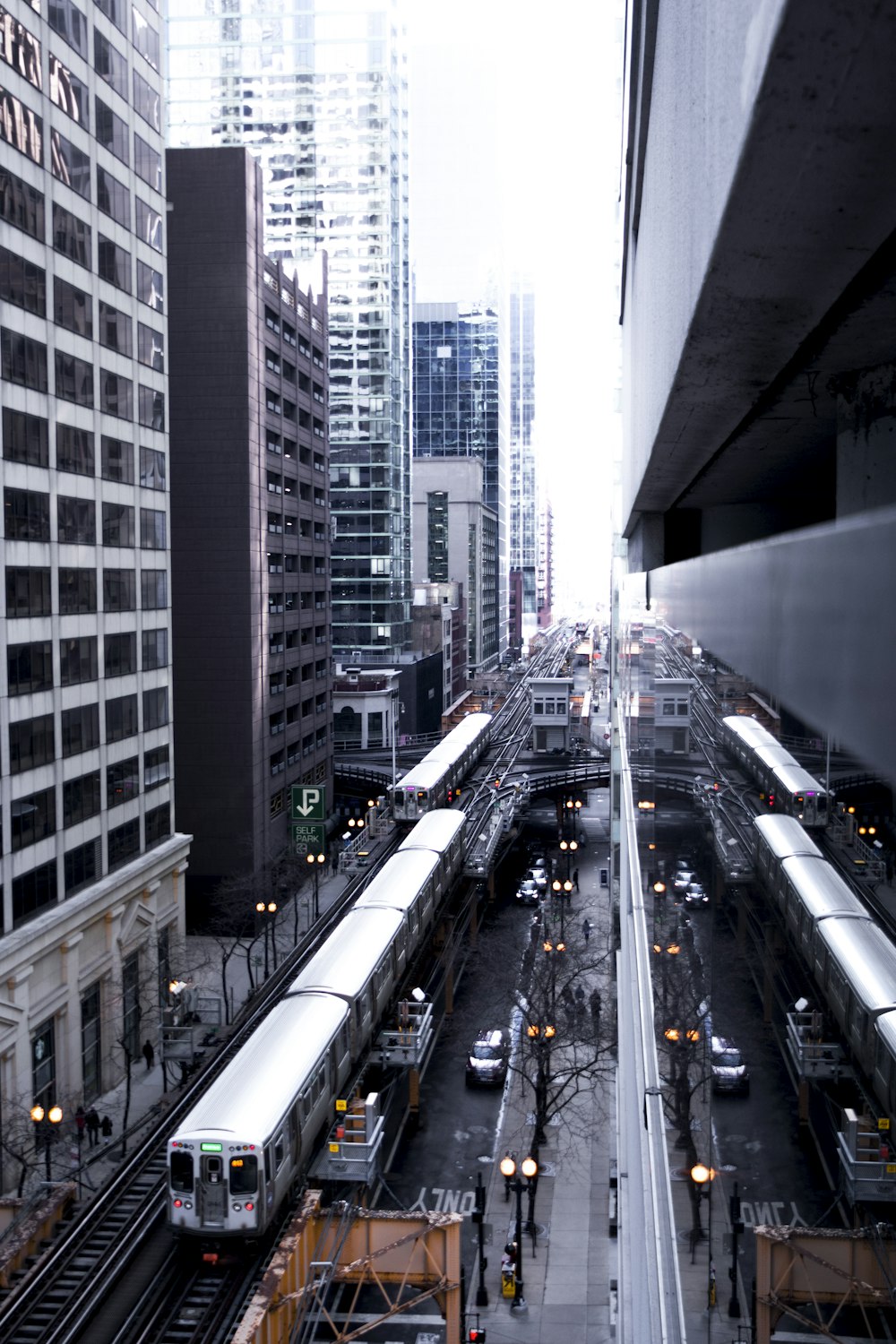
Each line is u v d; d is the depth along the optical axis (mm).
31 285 37719
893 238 1792
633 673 13672
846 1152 3363
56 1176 33594
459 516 174500
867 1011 3010
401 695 111250
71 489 40656
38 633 37906
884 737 1535
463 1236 32344
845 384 2652
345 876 71125
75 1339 22438
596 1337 26969
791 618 2303
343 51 118188
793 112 1370
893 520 1499
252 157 63062
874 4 1159
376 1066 36094
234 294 61500
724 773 4461
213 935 61250
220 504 61688
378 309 114812
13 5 36188
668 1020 6840
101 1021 42656
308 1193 23688
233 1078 26750
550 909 61188
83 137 41812
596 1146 38000
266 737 64812
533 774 83562
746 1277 4164
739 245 1839
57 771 39375
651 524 7992
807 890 3182
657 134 3922
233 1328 22406
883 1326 3367
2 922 35375
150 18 48781
